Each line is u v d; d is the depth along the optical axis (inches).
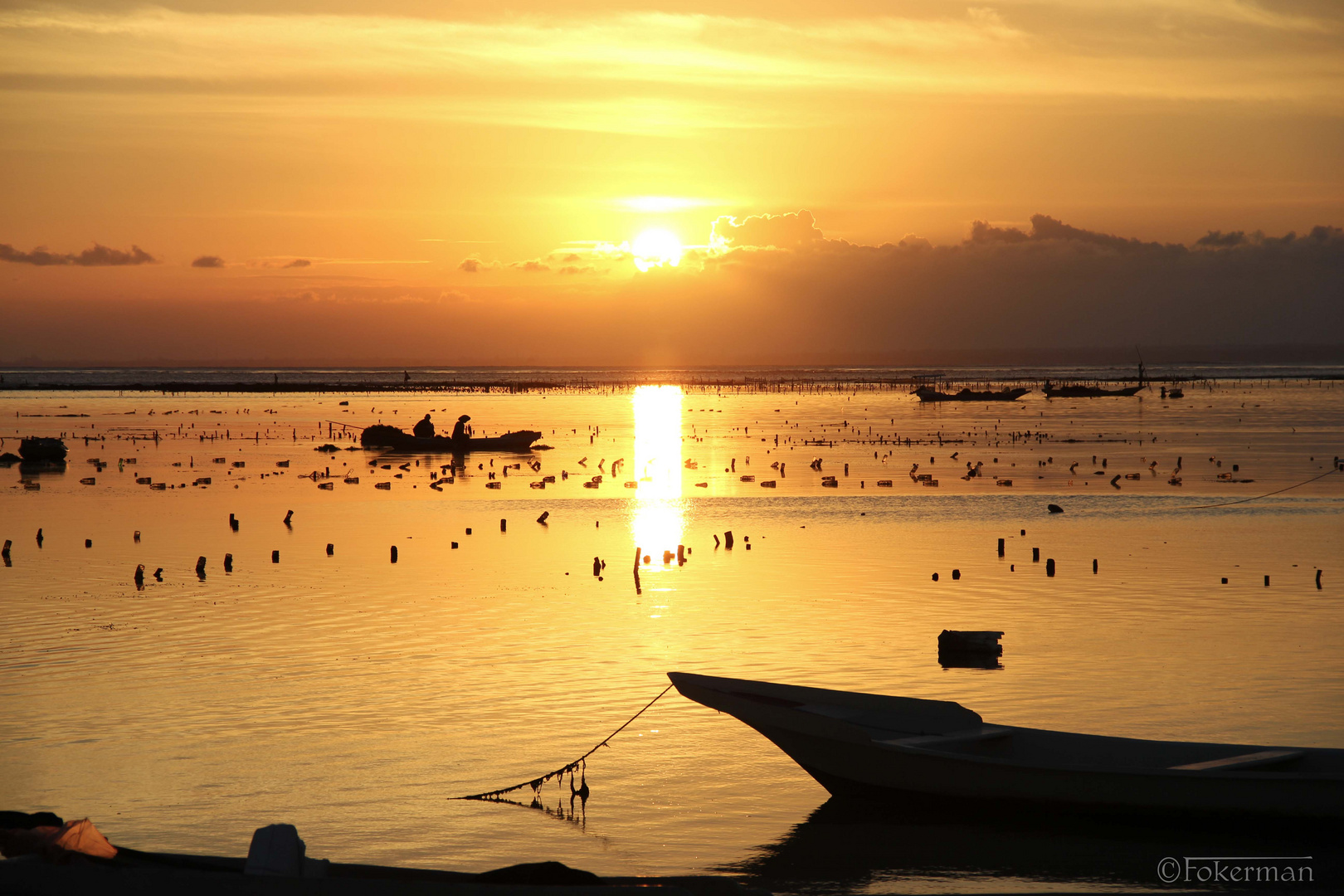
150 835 690.2
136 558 1731.1
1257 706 930.7
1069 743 762.8
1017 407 7199.8
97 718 914.1
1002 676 1030.4
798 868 661.3
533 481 3014.3
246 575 1588.3
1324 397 7800.2
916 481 2915.8
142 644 1163.9
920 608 1349.7
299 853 534.9
